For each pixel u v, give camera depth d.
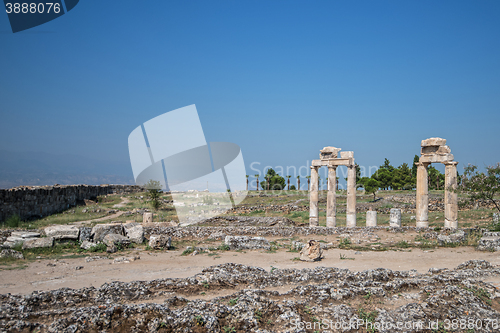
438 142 26.75
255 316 9.10
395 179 84.62
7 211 30.73
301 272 12.63
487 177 27.17
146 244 21.48
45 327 8.24
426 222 27.38
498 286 11.62
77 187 47.75
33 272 14.23
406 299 10.93
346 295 10.71
